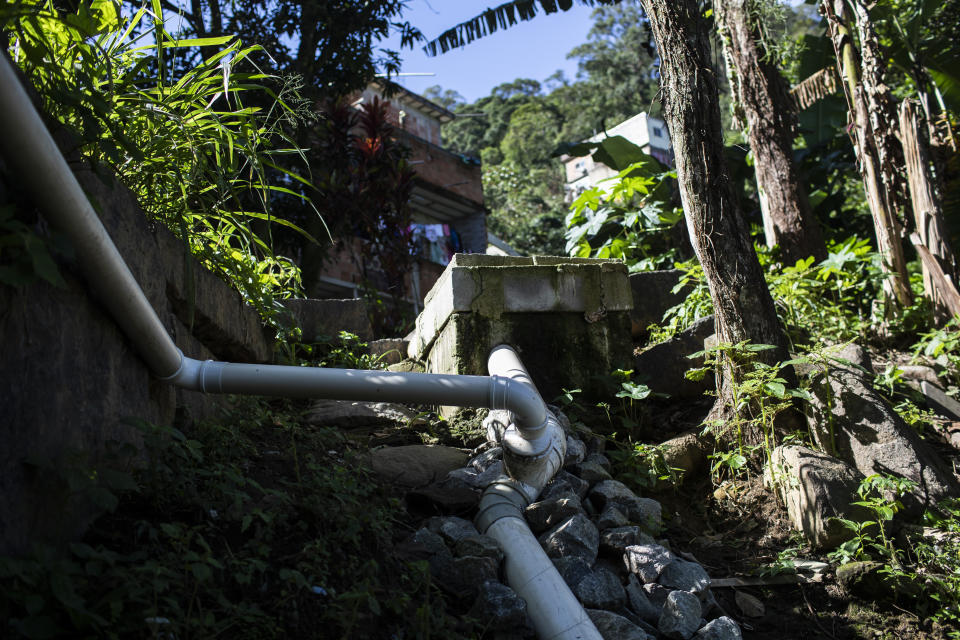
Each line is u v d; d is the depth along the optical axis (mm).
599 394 5008
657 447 4504
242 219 3902
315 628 2504
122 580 2182
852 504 3941
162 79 3086
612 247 8852
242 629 2322
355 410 4852
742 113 8609
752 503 4289
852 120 7262
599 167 31625
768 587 3754
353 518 2990
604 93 45656
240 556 2584
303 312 6082
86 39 2951
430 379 3510
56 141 2516
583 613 3090
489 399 3553
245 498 2725
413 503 3818
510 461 3793
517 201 35125
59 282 2062
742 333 4684
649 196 9180
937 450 4898
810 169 12469
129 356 2912
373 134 10219
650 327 6316
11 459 2078
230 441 3367
